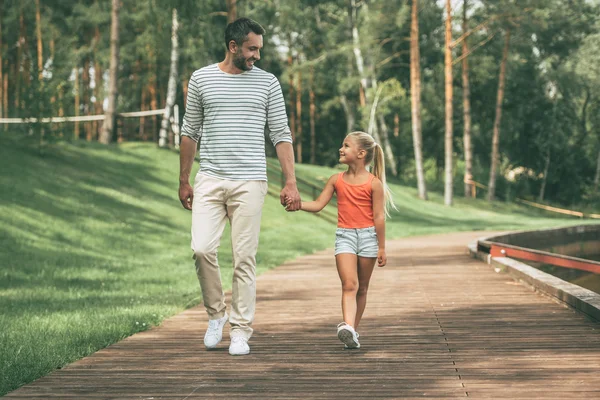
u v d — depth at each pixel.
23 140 25.61
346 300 5.70
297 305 8.80
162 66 45.12
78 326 7.03
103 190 22.98
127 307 8.59
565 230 28.12
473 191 49.19
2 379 4.78
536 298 8.98
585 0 53.78
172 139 34.50
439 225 33.34
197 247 5.65
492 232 30.14
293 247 19.78
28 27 51.12
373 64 46.59
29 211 17.88
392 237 25.97
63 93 25.95
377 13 41.94
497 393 4.38
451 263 14.89
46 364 5.22
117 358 5.59
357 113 58.06
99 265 13.98
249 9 43.19
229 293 10.05
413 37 44.19
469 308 8.23
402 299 9.22
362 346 5.98
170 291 10.53
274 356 5.61
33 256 14.11
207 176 5.66
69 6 46.56
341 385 4.65
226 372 5.07
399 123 59.47
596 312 6.92
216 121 5.63
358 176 5.77
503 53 51.19
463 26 46.84
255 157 5.68
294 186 5.78
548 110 62.94
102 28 46.47
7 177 20.97
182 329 6.97
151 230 19.80
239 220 5.67
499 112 50.78
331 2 51.47
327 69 52.31
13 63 54.22
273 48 53.84
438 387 4.55
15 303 9.17
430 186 52.53
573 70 54.81
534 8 42.59
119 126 37.62
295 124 58.16
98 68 48.91
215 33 34.44
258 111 5.68
